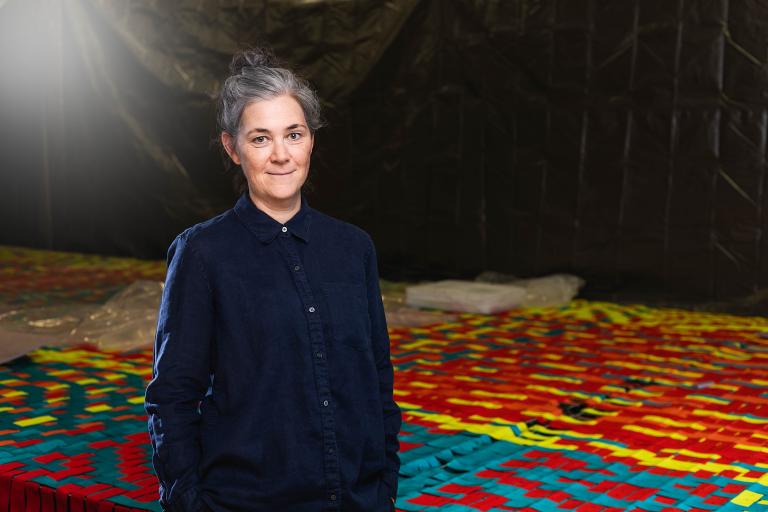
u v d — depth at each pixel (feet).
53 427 10.77
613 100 19.04
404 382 13.02
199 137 23.98
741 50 17.75
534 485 8.92
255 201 6.32
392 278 22.00
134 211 25.32
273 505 6.08
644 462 9.61
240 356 6.07
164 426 6.03
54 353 14.62
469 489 8.80
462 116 20.67
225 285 6.08
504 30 19.92
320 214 6.54
